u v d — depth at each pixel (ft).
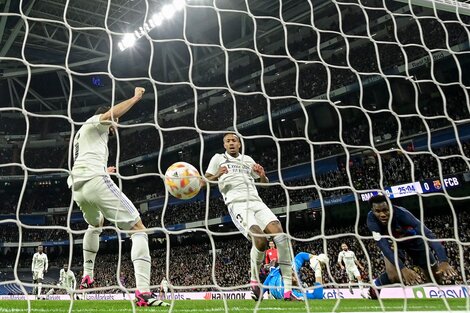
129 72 119.85
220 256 89.25
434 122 71.31
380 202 14.71
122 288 9.09
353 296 38.34
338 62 89.81
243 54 108.27
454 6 16.96
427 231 14.61
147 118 114.83
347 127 86.94
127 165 113.91
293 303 16.87
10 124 124.88
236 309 14.03
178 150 107.14
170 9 88.02
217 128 101.45
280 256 16.11
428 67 75.51
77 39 106.52
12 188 117.80
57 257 110.83
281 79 97.96
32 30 99.91
